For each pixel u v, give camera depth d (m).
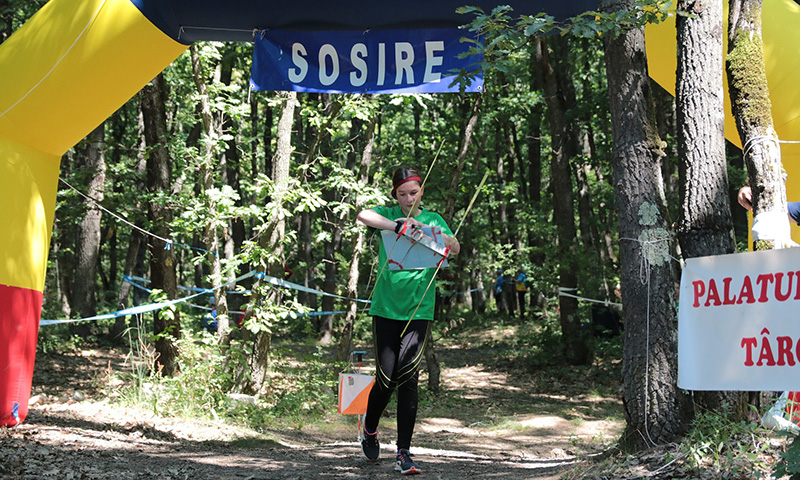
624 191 4.38
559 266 15.73
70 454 4.80
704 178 4.21
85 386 10.19
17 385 5.77
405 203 4.89
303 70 6.30
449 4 5.95
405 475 4.68
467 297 32.75
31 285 5.88
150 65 6.18
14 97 5.79
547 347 16.27
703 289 3.69
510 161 26.16
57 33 5.83
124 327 17.36
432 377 12.99
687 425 4.14
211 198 9.62
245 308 10.02
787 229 4.19
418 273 4.77
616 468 3.96
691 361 3.71
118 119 20.31
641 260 4.29
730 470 3.44
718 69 4.28
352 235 11.48
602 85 18.86
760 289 3.52
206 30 6.23
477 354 19.36
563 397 13.08
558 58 16.64
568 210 15.67
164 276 10.27
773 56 5.48
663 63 6.02
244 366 9.84
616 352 16.20
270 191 9.95
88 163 16.30
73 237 23.48
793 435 3.10
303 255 27.03
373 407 5.05
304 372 11.45
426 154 15.68
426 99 10.72
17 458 4.46
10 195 5.75
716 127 4.24
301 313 10.05
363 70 6.28
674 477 3.56
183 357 9.35
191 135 16.73
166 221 10.40
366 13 6.09
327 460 5.42
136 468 4.57
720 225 4.18
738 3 4.46
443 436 8.86
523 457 6.55
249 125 22.22
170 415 7.74
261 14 6.11
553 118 15.59
